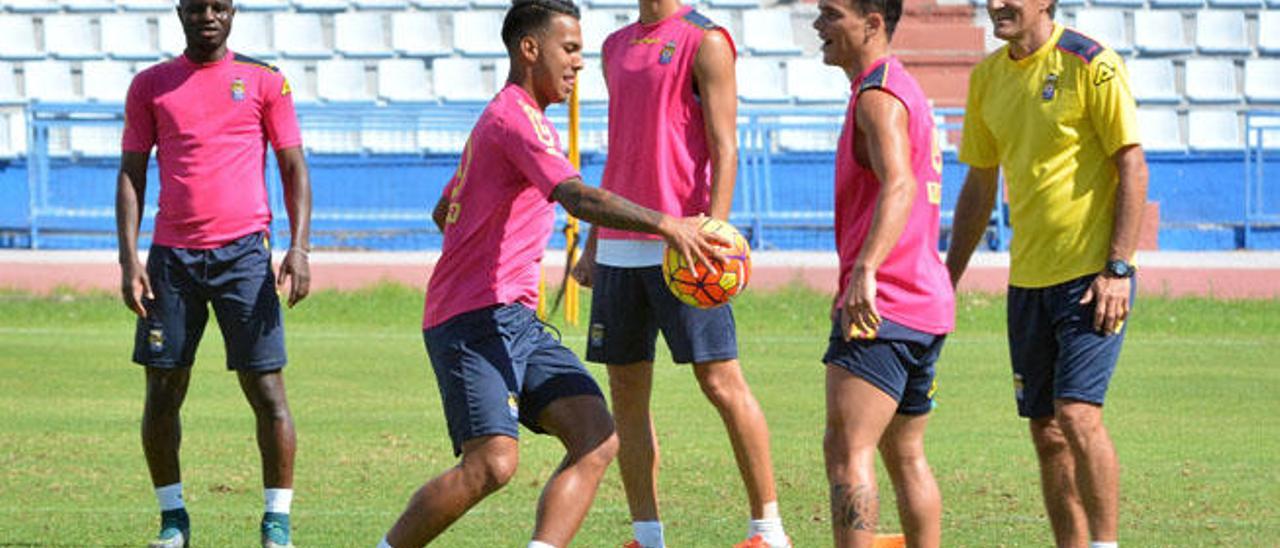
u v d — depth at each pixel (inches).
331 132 2502.5
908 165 587.2
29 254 2235.5
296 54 2775.6
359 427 1117.7
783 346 1600.6
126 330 1728.6
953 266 719.7
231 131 760.3
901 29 2787.9
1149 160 2471.7
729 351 728.3
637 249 730.2
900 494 638.5
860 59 621.0
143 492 887.1
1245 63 2834.6
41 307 1862.7
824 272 2124.8
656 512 739.4
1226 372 1425.9
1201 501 862.5
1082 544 688.4
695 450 1025.5
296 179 781.9
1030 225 676.7
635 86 741.9
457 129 2348.7
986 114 696.4
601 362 745.0
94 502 857.5
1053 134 668.7
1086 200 665.6
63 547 746.2
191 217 751.7
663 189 736.3
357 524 804.0
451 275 624.7
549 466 979.9
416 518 613.6
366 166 2381.9
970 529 789.9
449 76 2753.4
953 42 2795.3
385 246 2389.3
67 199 2353.6
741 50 2817.4
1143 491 891.4
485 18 2797.7
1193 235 2447.1
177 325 756.6
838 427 608.1
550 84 626.8
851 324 590.2
